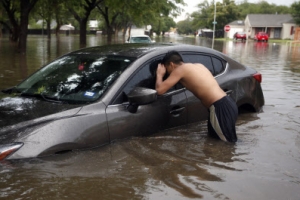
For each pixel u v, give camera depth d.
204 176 3.15
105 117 3.60
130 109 3.84
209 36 87.88
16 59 15.37
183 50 4.71
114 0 23.73
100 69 4.16
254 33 80.12
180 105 4.38
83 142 3.40
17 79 9.62
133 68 4.03
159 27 92.19
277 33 78.94
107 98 3.73
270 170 3.36
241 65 5.58
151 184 2.94
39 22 93.88
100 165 3.20
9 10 29.33
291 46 38.84
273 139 4.29
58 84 4.15
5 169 2.94
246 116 5.39
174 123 4.33
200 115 4.66
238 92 5.16
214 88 4.15
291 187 3.02
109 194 2.74
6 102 3.88
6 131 3.22
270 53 24.45
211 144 3.99
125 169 3.17
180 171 3.22
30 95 4.10
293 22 74.31
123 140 3.74
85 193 2.73
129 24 69.69
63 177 2.94
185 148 3.81
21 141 3.12
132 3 22.92
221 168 3.34
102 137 3.55
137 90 3.73
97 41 40.03
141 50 4.43
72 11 30.81
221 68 5.13
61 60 4.71
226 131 4.06
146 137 3.99
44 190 2.73
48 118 3.39
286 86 8.97
